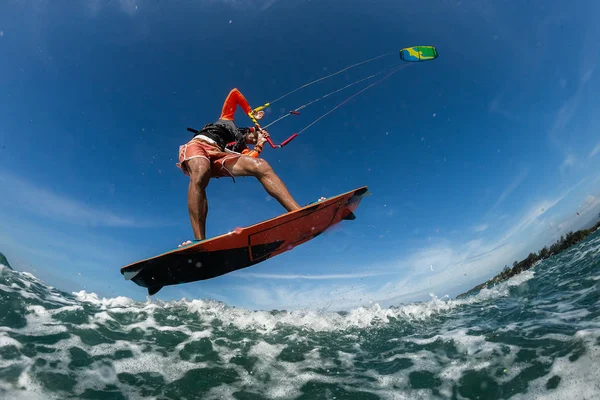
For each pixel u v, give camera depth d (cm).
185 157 408
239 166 408
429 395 197
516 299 411
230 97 462
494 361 216
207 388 211
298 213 364
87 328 268
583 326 240
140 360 236
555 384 179
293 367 243
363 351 278
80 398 184
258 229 358
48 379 193
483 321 325
